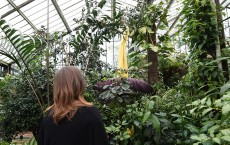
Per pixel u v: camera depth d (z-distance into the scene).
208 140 1.70
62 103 1.34
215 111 2.25
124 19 3.79
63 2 8.90
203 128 1.95
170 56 5.24
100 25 3.46
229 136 1.59
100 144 1.30
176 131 2.28
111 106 2.97
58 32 3.72
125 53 4.21
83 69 3.57
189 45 3.16
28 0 7.93
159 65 5.33
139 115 2.31
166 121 2.20
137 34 4.34
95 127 1.31
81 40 3.45
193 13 3.12
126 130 2.46
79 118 1.31
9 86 4.07
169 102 2.54
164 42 4.69
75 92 1.37
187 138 2.17
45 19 9.48
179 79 5.29
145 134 2.28
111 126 2.42
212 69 2.77
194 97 2.79
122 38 4.25
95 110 1.36
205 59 2.92
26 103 3.82
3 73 5.70
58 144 1.30
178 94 2.79
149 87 3.63
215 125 1.86
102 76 3.73
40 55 3.68
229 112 1.83
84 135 1.30
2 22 2.64
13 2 7.81
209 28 2.95
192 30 2.98
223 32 3.09
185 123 2.17
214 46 3.01
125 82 3.09
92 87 3.33
